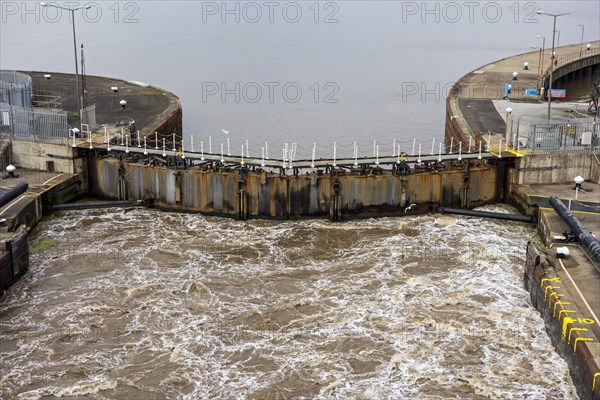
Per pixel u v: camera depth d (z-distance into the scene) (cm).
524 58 11600
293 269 5647
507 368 4456
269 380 4381
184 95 11081
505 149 6794
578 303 4603
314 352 4628
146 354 4612
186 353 4619
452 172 6625
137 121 7925
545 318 4816
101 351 4634
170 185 6688
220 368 4491
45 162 6950
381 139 8988
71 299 5197
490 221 6456
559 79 11306
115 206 6731
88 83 9569
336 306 5122
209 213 6681
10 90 7369
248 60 13688
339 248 6000
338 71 12800
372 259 5788
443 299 5194
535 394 4241
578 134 6769
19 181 6669
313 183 6500
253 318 4991
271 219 6594
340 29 17512
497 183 6806
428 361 4538
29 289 5319
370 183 6538
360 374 4428
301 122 9675
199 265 5694
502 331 4819
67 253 5841
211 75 12412
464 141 7262
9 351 4622
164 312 5050
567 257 5178
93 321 4944
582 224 5650
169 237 6178
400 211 6638
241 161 6506
